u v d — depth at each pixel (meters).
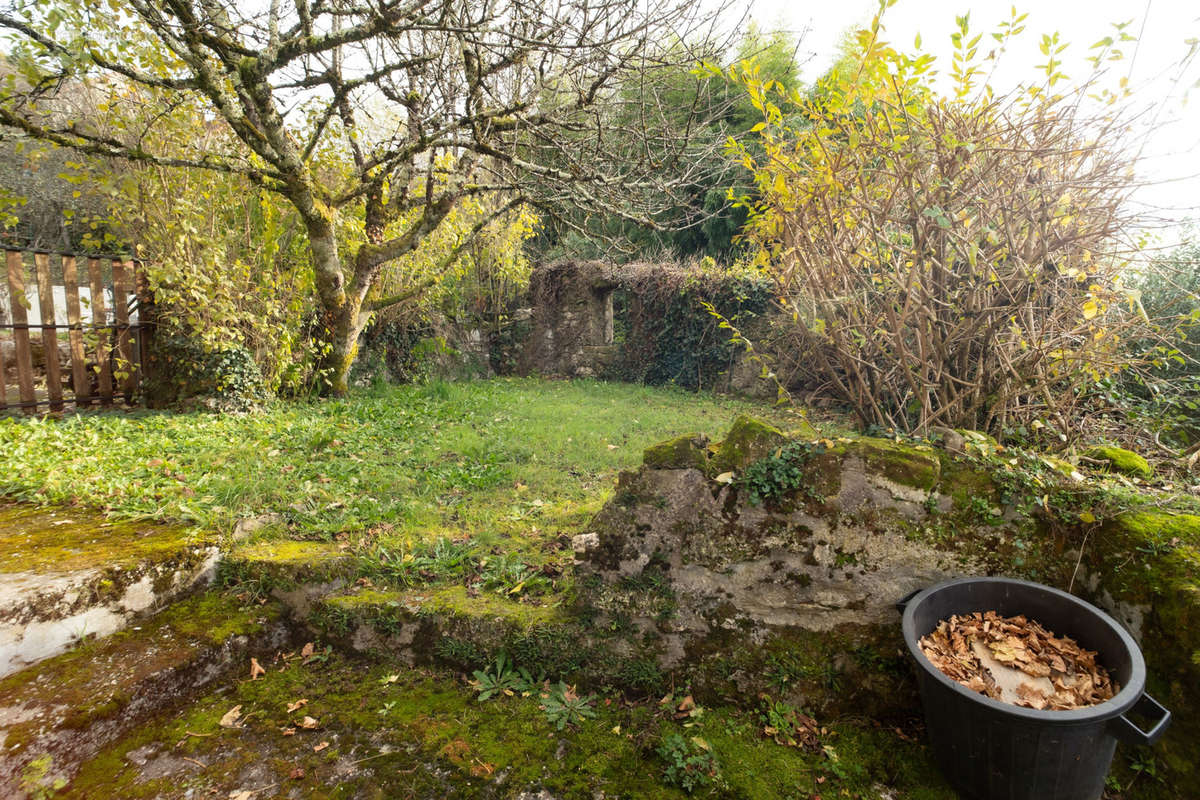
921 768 2.33
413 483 4.50
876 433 3.24
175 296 5.72
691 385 10.54
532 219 10.29
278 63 5.16
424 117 6.18
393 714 2.59
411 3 5.07
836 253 3.24
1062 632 2.22
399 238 7.23
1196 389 3.83
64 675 2.48
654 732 2.51
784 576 2.68
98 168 5.47
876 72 2.78
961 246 3.12
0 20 3.97
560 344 11.82
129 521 3.38
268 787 2.21
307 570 3.11
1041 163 2.84
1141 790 2.10
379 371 9.02
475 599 3.02
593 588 2.79
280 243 7.07
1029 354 3.09
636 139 6.05
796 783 2.28
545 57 5.69
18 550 2.95
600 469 5.17
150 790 2.17
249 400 6.26
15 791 2.07
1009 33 2.70
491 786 2.24
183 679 2.66
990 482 2.54
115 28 4.45
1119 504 2.41
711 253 14.89
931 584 2.55
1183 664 2.02
